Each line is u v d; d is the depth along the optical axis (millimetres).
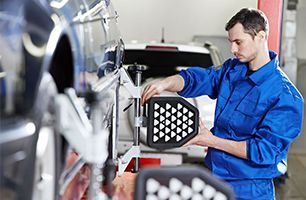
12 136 1164
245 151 2666
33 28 1326
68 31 1529
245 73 2863
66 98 1328
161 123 2594
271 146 2648
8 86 1234
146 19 9703
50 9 1478
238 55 2773
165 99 2588
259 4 5371
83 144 1345
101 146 1352
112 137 2738
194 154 4719
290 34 6934
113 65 2561
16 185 1196
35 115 1233
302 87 7023
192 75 3152
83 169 1979
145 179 1445
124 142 4652
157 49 5672
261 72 2738
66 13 1618
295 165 6613
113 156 2744
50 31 1364
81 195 1991
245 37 2703
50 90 1299
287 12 6898
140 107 2941
